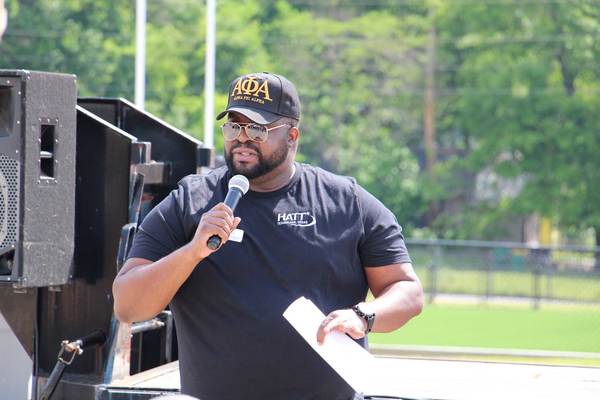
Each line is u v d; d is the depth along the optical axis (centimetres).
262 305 845
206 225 794
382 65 8900
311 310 827
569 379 1333
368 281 902
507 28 8519
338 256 862
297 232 857
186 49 7925
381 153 9056
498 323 4334
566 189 8269
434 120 9006
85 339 1118
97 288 1160
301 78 8850
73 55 7931
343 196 879
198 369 862
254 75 873
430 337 3572
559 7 8375
